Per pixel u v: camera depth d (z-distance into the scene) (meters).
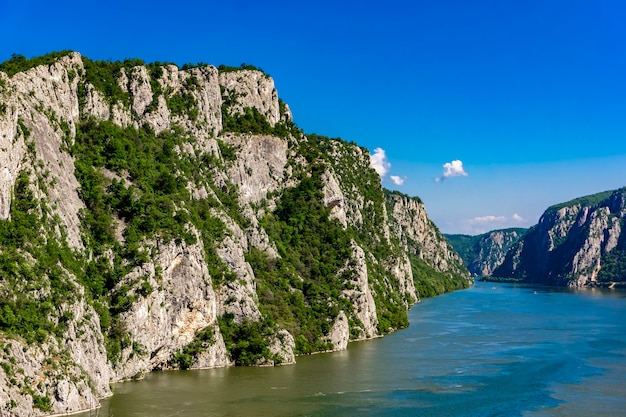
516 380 113.81
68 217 108.69
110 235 115.31
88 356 94.12
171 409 90.94
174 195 131.62
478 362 130.00
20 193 99.00
